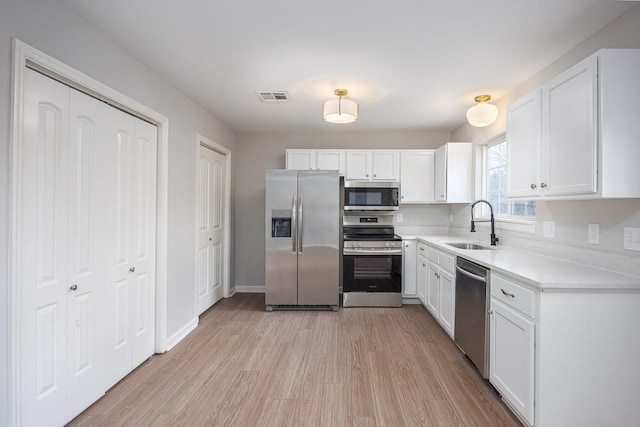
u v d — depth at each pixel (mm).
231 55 2322
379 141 4547
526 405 1710
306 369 2449
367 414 1919
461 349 2619
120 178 2244
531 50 2236
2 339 1440
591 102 1641
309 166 4250
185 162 3100
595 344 1628
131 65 2301
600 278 1693
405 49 2232
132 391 2146
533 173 2146
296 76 2678
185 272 3102
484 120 3014
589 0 1698
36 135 1596
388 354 2699
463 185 3818
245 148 4637
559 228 2318
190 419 1870
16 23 1458
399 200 4184
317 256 3852
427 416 1898
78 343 1886
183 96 3055
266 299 3834
